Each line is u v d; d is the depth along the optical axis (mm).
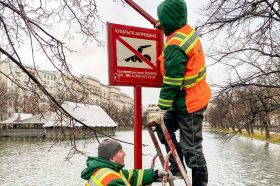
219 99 14250
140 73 4664
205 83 3729
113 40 4551
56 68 5613
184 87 3646
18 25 5469
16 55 5340
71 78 5844
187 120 3648
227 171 31109
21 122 82500
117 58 4551
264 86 13906
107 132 90750
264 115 14984
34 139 78812
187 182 3289
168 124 3883
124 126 164875
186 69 3633
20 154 48281
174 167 3914
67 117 5715
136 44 4680
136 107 4633
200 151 3660
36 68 5496
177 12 3709
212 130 138000
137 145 4613
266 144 61031
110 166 3484
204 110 3693
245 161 38219
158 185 19141
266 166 34000
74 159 40812
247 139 76188
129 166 32844
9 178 29172
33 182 27375
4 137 82500
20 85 5410
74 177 29234
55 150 53781
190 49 3609
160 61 4309
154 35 4793
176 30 3754
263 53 13234
